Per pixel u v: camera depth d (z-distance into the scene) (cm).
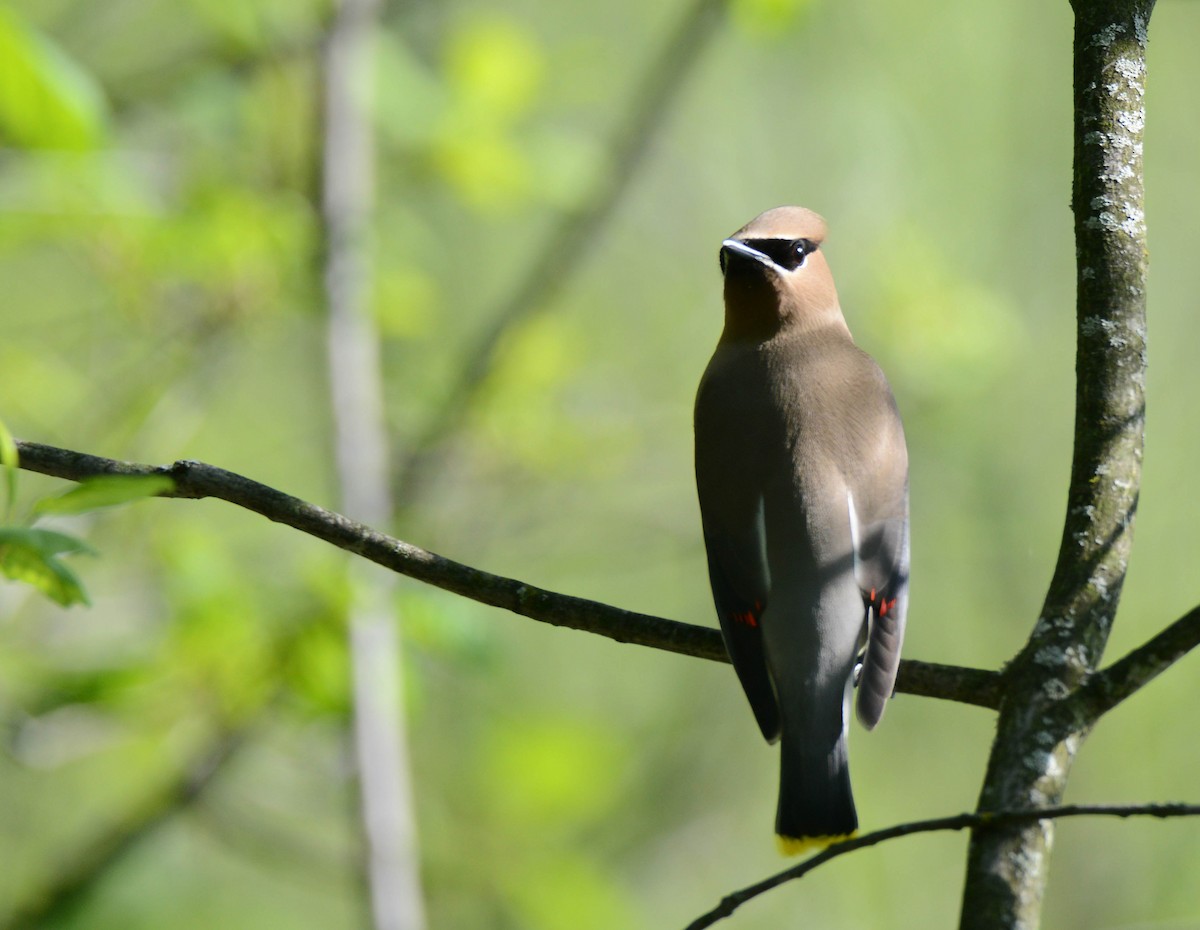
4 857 1384
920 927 1678
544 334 1273
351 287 1148
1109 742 1677
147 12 1299
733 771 1616
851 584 701
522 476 1262
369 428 1151
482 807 1229
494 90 1164
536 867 1184
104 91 1176
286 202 1139
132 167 988
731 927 1619
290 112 1161
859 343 1338
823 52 1606
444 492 1299
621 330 1569
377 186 1241
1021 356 1562
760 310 783
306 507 570
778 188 1588
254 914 1460
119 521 1054
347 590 975
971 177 1650
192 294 1107
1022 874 487
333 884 1461
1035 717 522
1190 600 1686
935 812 1697
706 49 1304
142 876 1342
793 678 686
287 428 1516
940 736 1703
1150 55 1714
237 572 1012
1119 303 566
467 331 1580
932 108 1641
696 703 1631
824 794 664
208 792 1157
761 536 712
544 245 1516
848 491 719
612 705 1653
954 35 1636
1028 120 1653
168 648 988
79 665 1016
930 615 1664
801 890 1669
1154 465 1712
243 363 1456
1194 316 1717
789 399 746
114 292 1062
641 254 1596
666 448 1344
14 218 948
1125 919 1619
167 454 1128
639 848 1563
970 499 1633
